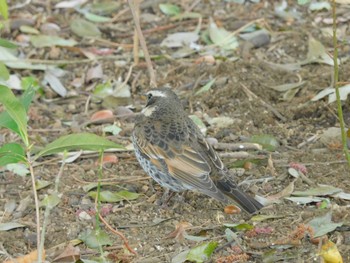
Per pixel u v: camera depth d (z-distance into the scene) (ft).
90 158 41.42
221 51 51.08
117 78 49.01
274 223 34.81
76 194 38.01
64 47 51.70
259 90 46.19
